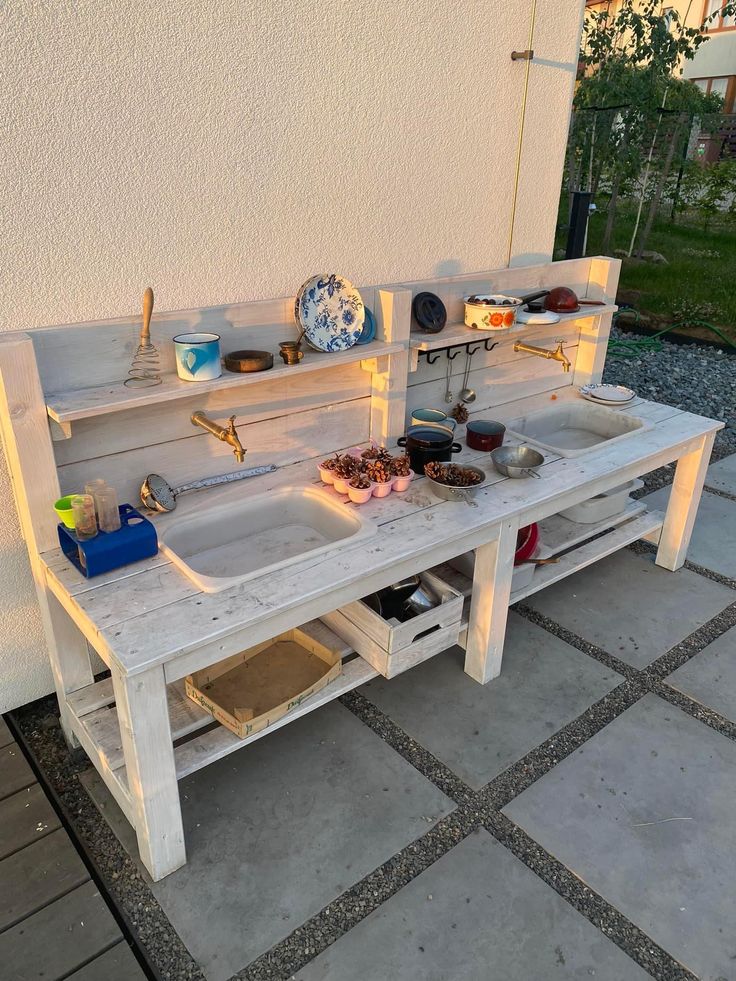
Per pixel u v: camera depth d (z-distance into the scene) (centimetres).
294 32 183
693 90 640
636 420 269
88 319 174
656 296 657
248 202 191
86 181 163
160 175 173
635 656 240
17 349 149
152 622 148
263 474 212
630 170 648
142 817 155
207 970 146
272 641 209
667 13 644
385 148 214
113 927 151
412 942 151
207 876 164
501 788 189
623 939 153
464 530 189
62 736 202
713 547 309
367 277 227
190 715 177
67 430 157
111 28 155
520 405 286
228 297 197
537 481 220
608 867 169
